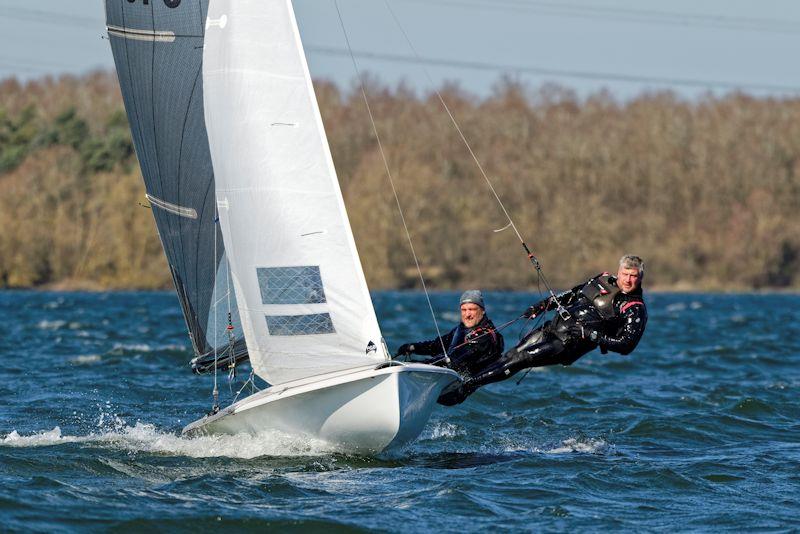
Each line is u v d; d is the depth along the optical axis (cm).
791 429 5300
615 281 4297
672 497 3756
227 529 3241
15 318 14212
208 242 4212
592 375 7581
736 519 3456
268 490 3653
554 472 4084
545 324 4359
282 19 3991
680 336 12038
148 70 4138
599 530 3303
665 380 7338
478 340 4300
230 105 4019
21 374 7019
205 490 3634
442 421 5334
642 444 4822
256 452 4162
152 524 3234
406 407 3875
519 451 4581
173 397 6044
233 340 4244
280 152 3978
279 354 4025
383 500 3566
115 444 4400
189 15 4053
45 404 5609
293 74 3984
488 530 3266
